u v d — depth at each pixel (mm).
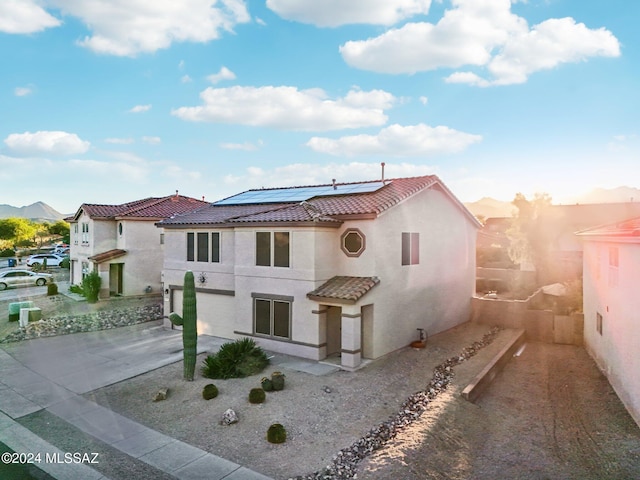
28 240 45469
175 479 8328
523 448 10297
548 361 17359
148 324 21828
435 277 20094
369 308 16094
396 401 12297
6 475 8016
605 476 9000
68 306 20609
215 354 16234
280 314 16672
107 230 28031
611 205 38688
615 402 12836
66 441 9531
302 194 20984
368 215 15820
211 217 20406
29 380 12578
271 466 8914
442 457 9516
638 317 11367
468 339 19328
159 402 12039
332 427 10641
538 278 29688
